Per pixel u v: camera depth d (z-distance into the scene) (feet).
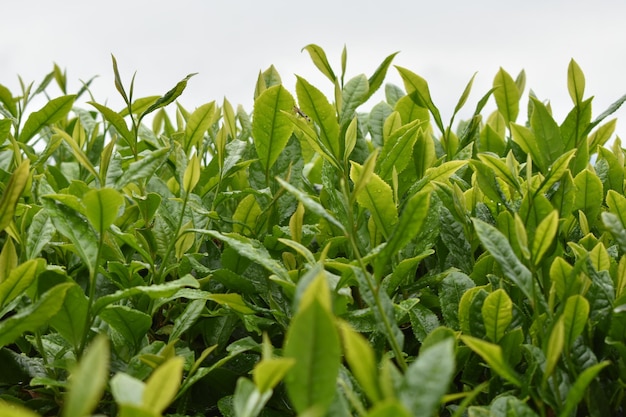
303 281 2.68
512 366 3.79
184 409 4.18
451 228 4.98
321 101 4.53
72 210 4.00
